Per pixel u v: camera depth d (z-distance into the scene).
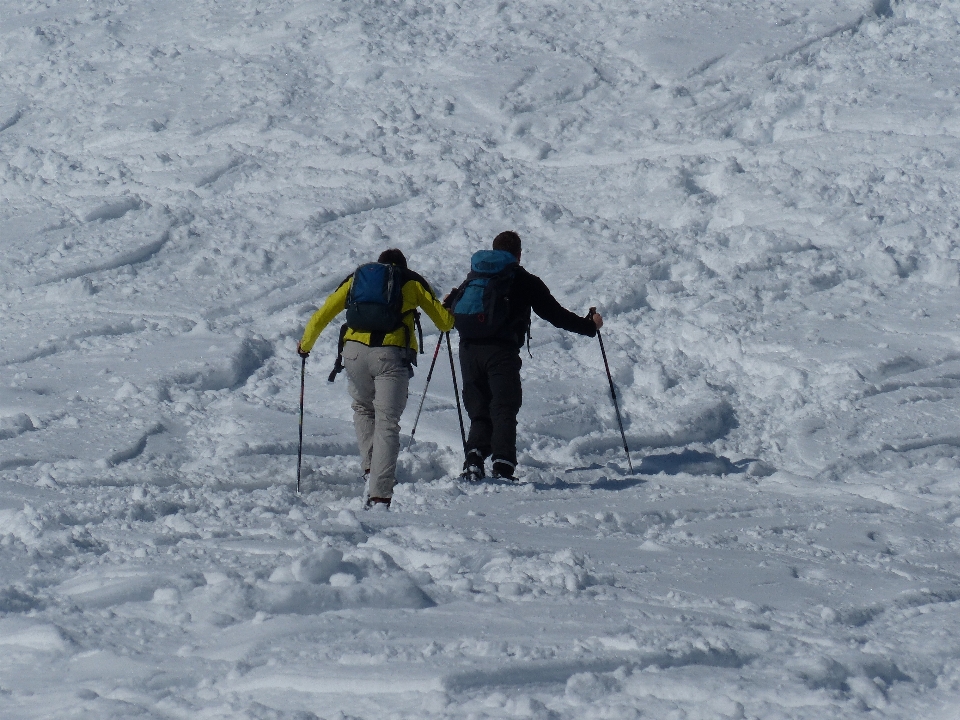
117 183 49.50
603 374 35.84
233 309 39.53
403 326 26.53
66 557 18.33
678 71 57.03
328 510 24.25
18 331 37.53
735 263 42.66
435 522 22.98
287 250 43.66
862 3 61.69
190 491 25.08
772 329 38.53
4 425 29.58
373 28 62.03
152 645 14.39
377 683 12.85
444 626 15.16
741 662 14.04
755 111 53.53
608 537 22.14
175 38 63.84
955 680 13.80
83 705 12.45
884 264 42.38
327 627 14.93
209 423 31.69
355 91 57.06
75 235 44.81
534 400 33.78
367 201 47.31
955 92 53.00
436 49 60.31
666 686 12.95
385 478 25.53
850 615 16.78
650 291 40.91
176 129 53.97
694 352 37.75
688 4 63.12
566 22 62.28
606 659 13.59
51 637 14.36
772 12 61.56
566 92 56.12
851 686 13.30
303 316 38.94
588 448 31.92
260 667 13.49
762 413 34.28
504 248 29.89
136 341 36.81
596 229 45.41
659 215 46.62
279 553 18.73
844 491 27.70
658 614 16.14
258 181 49.47
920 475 29.20
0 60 63.28
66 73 60.72
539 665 13.31
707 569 19.41
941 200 45.81
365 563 17.58
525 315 29.27
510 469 27.94
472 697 12.59
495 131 53.44
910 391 34.62
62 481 25.81
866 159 49.34
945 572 20.38
